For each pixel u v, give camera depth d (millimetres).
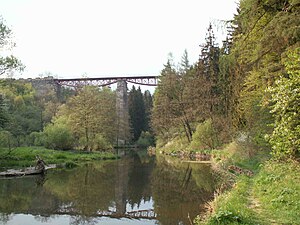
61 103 65688
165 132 53500
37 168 25344
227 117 35688
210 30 45750
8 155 29922
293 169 13695
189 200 14984
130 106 81062
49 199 16094
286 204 9391
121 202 15289
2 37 28688
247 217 8328
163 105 46406
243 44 14547
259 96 18906
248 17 13188
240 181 15305
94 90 47250
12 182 20938
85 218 12766
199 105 41531
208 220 8609
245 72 25266
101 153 42094
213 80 42625
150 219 12219
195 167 27812
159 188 18406
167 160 36062
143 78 68812
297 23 11266
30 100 62312
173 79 46719
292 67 9031
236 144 26797
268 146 20547
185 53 52656
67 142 42281
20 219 12734
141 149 66062
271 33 12258
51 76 74062
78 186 19516
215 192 16219
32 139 46750
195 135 40938
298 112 8797
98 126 46219
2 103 29672
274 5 12555
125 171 26594
